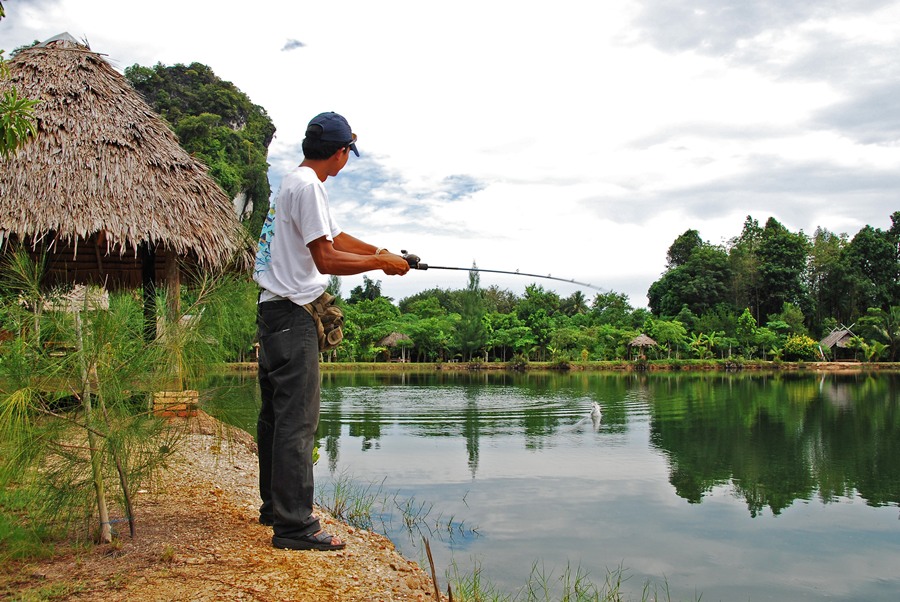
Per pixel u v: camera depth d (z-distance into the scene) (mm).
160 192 6086
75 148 5891
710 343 42594
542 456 8867
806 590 4430
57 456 2725
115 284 7918
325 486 6672
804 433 11461
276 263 2812
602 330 42000
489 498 6453
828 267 54000
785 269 51594
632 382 26016
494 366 36969
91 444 2719
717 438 10844
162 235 5828
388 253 2998
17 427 2506
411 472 7625
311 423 2852
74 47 6570
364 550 3312
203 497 3727
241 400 3264
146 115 6613
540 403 16500
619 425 12281
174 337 3002
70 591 2246
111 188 5828
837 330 46438
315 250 2729
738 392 20781
